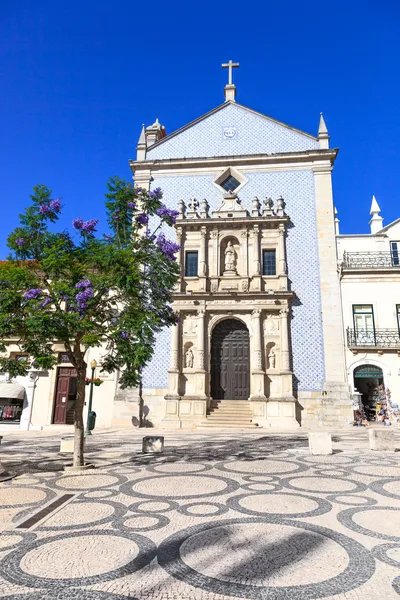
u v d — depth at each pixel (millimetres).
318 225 23344
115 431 19125
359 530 5395
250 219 23156
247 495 7223
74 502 6809
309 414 20906
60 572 4164
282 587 3844
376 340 21875
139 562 4395
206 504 6660
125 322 9211
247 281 22734
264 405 20750
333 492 7430
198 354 21906
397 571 4184
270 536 5164
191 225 23688
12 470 9562
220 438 16062
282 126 25703
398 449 12805
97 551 4703
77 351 10062
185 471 9398
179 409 21094
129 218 10695
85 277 9609
